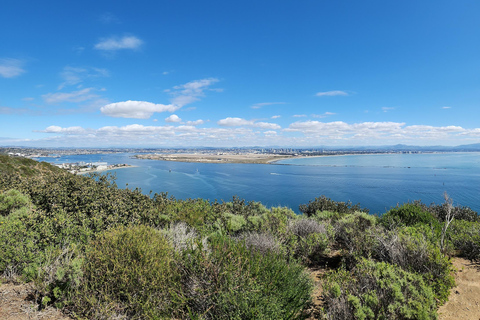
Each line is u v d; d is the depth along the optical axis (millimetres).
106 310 3432
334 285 3922
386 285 3918
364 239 6238
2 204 7332
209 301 3471
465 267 5680
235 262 3867
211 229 7184
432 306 3891
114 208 7215
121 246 4004
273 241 5738
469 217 12484
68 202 7109
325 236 6512
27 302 3787
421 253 5090
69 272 3916
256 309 3281
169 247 4469
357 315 3459
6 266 4469
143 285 3658
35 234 4957
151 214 7762
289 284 4023
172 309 3605
